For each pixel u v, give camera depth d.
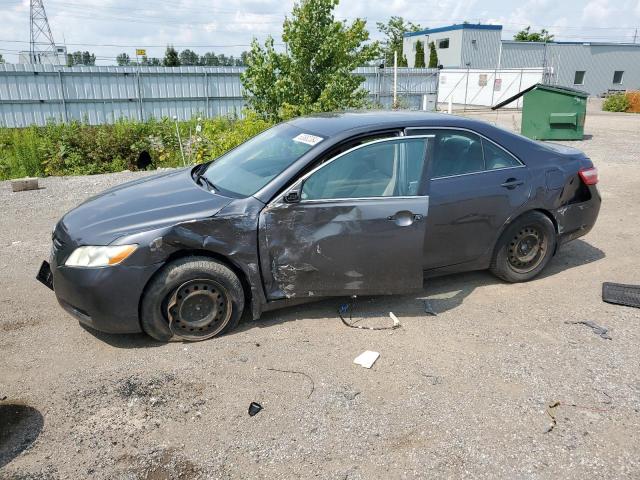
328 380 3.53
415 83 31.05
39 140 14.32
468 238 4.61
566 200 5.03
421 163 4.28
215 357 3.80
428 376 3.57
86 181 10.45
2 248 6.29
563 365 3.69
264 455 2.87
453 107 35.91
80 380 3.54
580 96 15.16
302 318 4.38
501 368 3.66
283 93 12.69
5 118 23.03
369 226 4.05
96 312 3.76
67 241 3.86
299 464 2.80
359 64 13.46
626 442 2.94
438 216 4.41
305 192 4.00
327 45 12.56
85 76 23.91
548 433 3.02
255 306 4.08
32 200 8.76
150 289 3.80
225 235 3.89
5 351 3.91
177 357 3.80
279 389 3.43
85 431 3.06
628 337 4.07
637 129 18.91
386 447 2.92
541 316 4.43
